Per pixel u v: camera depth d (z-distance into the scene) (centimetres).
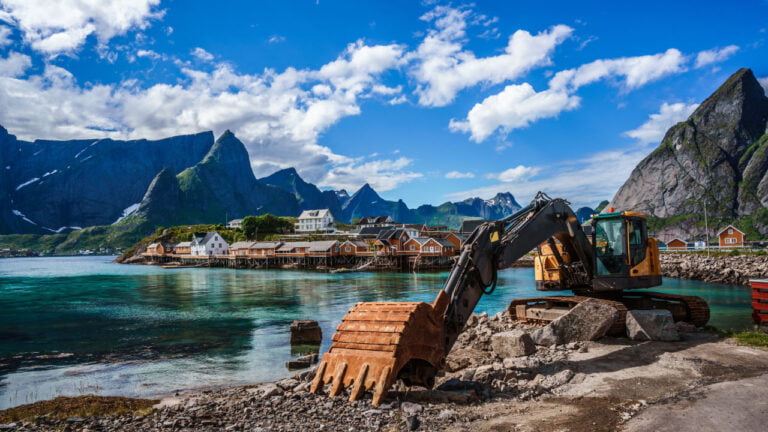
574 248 1399
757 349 1119
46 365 1820
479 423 713
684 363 1001
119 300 4366
